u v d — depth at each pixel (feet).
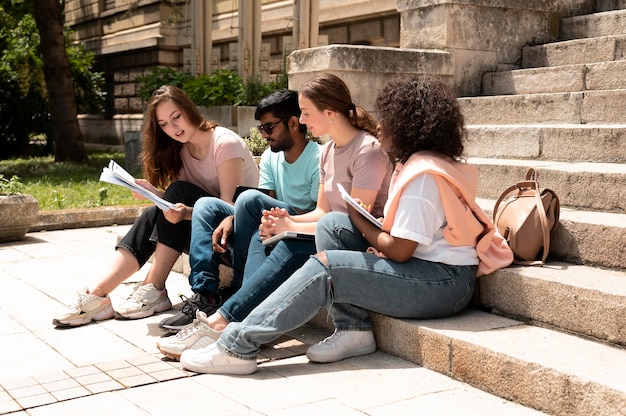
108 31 73.51
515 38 22.31
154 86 44.93
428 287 11.41
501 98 19.76
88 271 18.76
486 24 21.90
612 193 13.64
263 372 11.46
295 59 21.66
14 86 58.34
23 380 11.09
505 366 10.11
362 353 12.00
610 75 18.53
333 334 12.00
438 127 11.28
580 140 16.15
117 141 70.69
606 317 10.53
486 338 10.78
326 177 13.28
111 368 11.61
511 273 11.83
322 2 49.14
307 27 39.11
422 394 10.35
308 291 11.31
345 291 11.43
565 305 11.07
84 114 79.87
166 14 63.77
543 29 22.68
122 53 70.13
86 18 76.79
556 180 14.65
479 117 20.35
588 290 10.75
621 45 19.44
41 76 57.72
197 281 13.12
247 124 34.09
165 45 63.87
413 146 11.32
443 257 11.47
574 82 19.39
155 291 14.62
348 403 10.06
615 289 10.62
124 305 14.48
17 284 17.30
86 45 76.33
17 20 60.75
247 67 43.39
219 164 14.76
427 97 11.36
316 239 12.12
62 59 48.55
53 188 34.19
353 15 46.44
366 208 12.62
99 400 10.33
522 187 12.77
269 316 11.28
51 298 16.02
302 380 11.01
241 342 11.27
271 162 14.83
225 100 37.35
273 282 12.08
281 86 37.06
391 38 44.83
